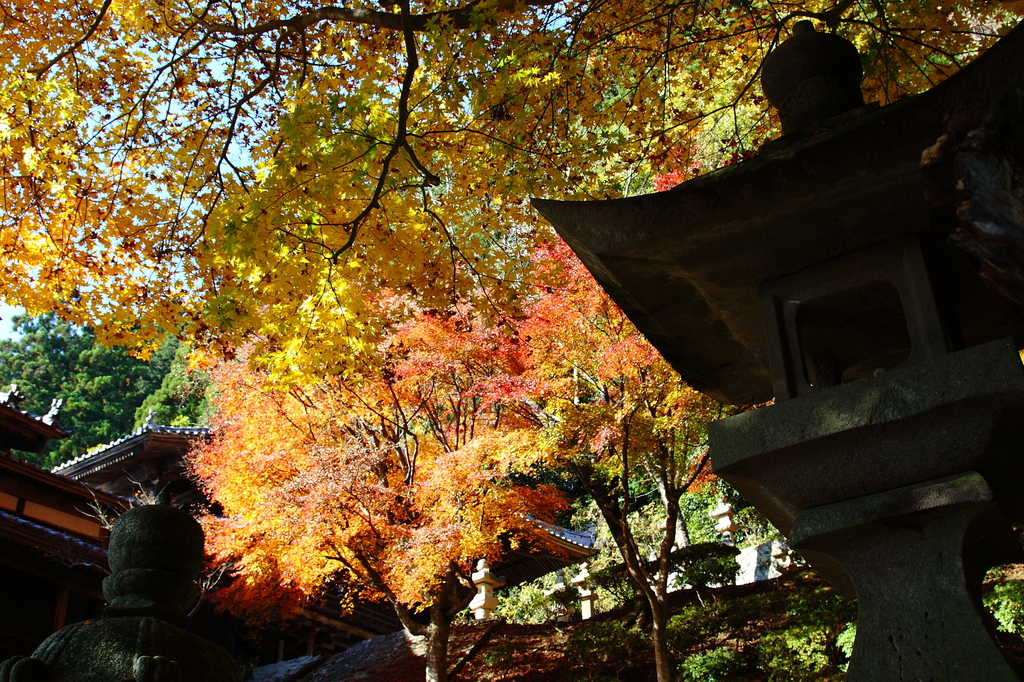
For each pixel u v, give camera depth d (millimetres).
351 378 6160
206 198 5723
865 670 2236
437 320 10477
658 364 10398
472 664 14953
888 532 2352
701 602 15695
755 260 2830
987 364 2227
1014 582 10953
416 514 12289
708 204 2662
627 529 11820
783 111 2914
